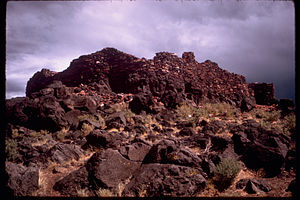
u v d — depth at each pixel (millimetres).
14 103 13258
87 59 29000
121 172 5805
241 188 5344
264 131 7734
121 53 28359
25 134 11047
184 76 25094
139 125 11242
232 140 7684
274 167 6207
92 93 21938
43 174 6121
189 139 8766
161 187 5062
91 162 5852
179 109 16609
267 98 27734
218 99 24375
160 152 6375
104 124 12312
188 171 5559
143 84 22016
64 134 10609
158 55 28141
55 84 16578
